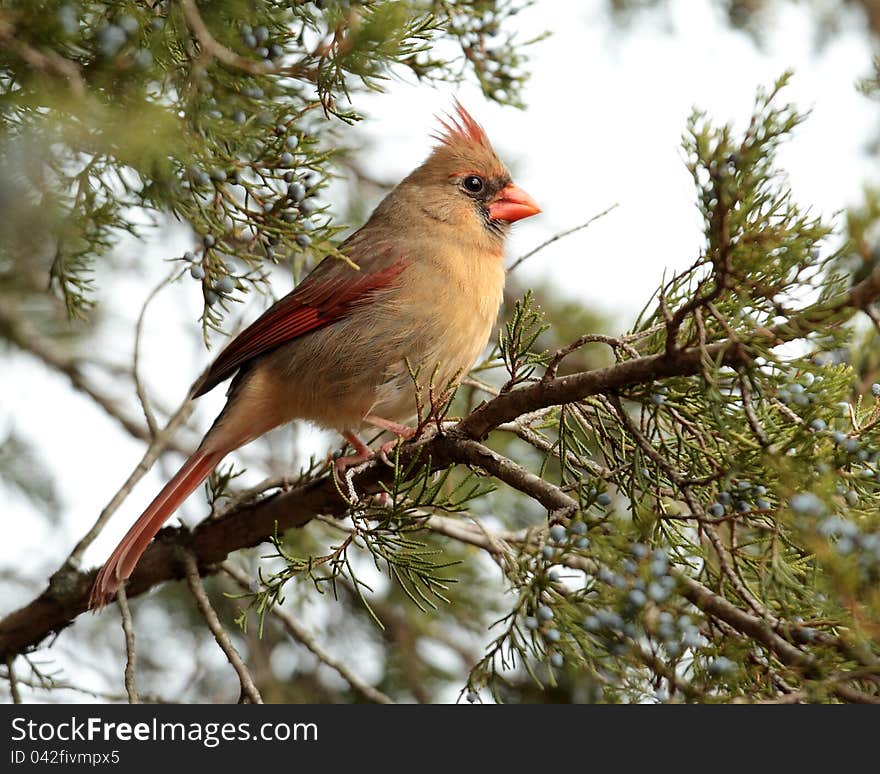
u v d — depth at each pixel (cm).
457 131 988
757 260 546
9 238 576
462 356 932
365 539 644
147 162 538
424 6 633
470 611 1022
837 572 495
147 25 552
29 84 524
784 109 547
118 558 792
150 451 848
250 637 1028
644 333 677
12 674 776
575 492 730
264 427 941
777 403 611
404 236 936
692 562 646
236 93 595
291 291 922
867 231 544
